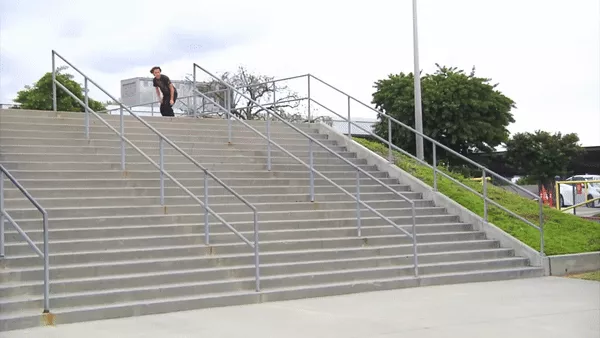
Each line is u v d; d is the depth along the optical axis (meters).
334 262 11.41
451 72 30.44
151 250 10.56
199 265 10.59
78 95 33.22
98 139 14.06
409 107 29.25
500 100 30.16
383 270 11.52
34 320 8.36
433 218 14.12
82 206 11.59
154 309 9.20
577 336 7.98
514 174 44.28
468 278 12.07
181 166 13.84
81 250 10.38
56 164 12.69
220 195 13.09
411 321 8.75
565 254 13.37
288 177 14.75
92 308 8.81
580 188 36.06
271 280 10.48
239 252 11.30
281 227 12.38
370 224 13.35
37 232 10.39
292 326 8.43
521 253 13.29
